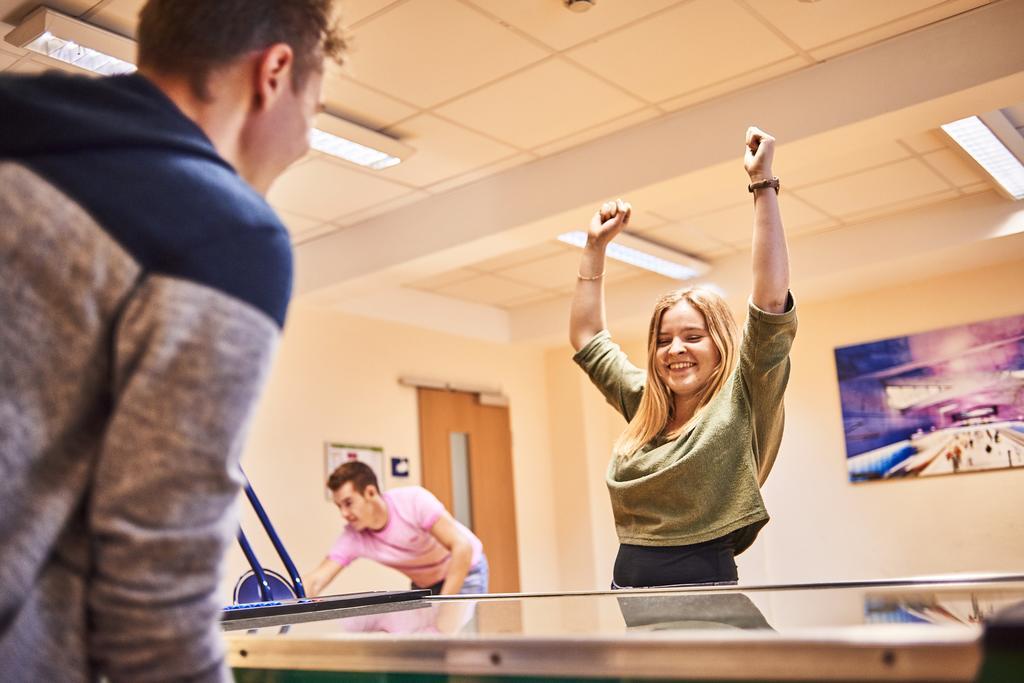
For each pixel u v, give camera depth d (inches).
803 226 243.0
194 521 29.7
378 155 179.9
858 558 259.9
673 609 45.6
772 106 162.7
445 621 46.1
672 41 146.9
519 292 283.6
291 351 239.6
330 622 51.1
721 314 78.0
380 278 218.7
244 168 38.0
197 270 30.5
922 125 156.7
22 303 29.0
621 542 75.2
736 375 73.0
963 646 27.1
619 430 314.0
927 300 257.1
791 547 269.9
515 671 34.5
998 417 243.8
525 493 298.8
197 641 29.8
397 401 263.9
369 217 215.3
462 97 161.0
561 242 238.1
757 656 29.7
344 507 170.6
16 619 29.3
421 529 170.2
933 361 254.4
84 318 29.5
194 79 35.6
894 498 256.7
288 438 235.0
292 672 40.6
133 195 30.4
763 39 148.6
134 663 29.3
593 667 32.7
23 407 28.8
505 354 301.7
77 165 30.3
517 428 300.7
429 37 140.7
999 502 242.2
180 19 35.6
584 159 183.5
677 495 71.4
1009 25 142.3
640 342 303.6
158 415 29.1
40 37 130.3
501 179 194.7
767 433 73.9
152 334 29.5
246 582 149.0
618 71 155.3
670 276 263.3
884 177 212.2
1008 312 245.4
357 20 134.6
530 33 141.3
